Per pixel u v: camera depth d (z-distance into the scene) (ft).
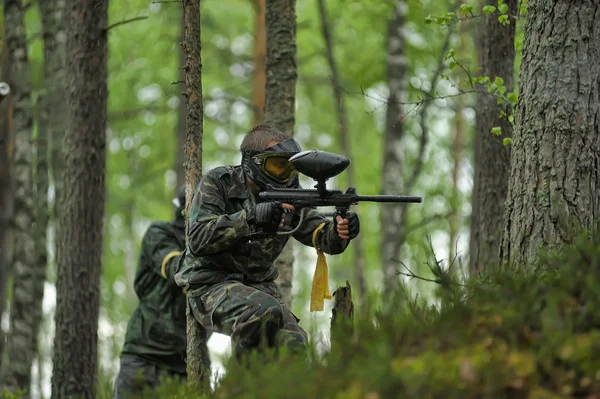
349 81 80.89
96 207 36.81
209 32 80.74
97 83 36.81
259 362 19.34
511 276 20.31
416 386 16.15
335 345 18.69
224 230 23.73
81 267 36.55
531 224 24.29
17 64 44.29
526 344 17.83
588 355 16.51
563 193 24.03
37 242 49.98
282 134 24.75
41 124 50.88
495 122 35.45
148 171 89.86
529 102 24.85
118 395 32.65
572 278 19.06
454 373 16.62
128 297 101.60
